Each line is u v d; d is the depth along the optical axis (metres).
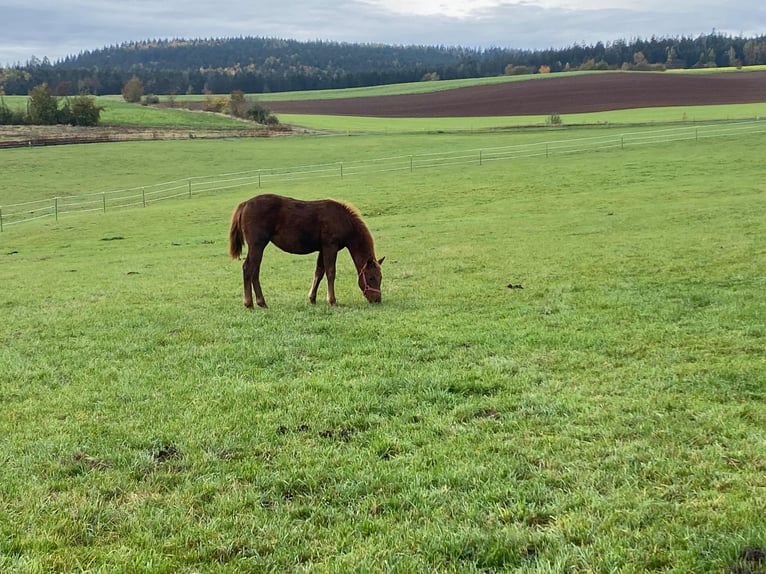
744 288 13.17
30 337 11.15
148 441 6.43
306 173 51.41
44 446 6.35
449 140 66.56
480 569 4.28
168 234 30.86
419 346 9.83
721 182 33.56
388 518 4.94
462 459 5.90
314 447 6.26
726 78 109.25
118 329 11.47
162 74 180.50
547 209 30.19
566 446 6.12
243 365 9.05
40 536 4.73
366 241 13.08
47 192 47.44
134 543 4.66
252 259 12.86
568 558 4.31
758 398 7.22
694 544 4.41
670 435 6.26
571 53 196.88
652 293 13.20
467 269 17.39
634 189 33.97
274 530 4.81
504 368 8.56
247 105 98.31
